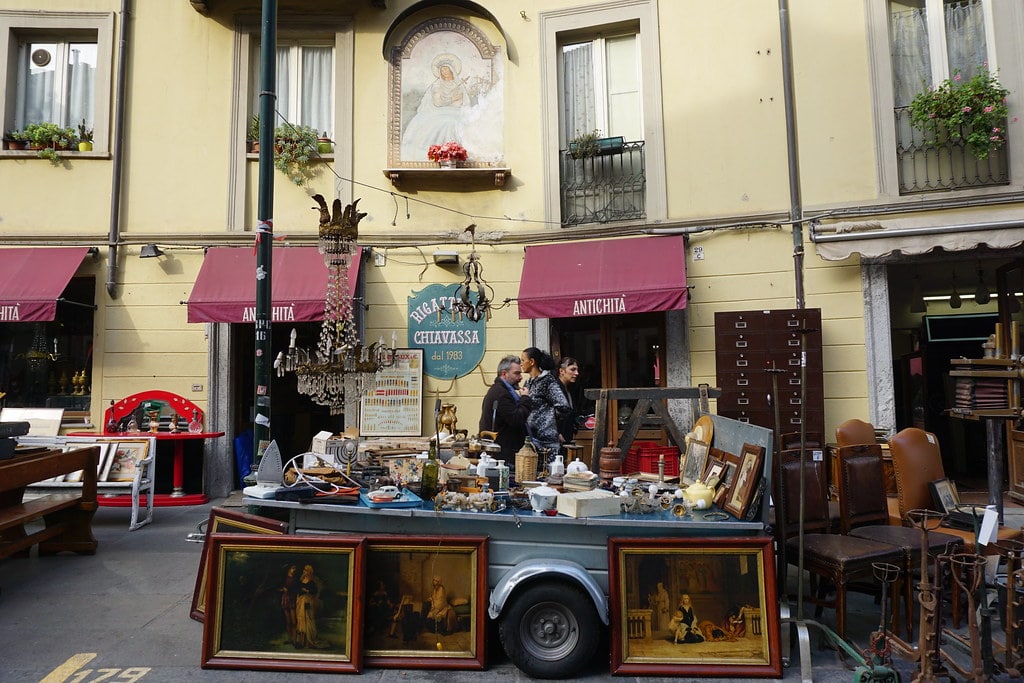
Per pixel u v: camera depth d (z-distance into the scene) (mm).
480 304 7297
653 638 3391
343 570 3510
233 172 8336
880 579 3408
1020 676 3211
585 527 3568
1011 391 5012
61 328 8461
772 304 7414
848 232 6895
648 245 7633
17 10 8461
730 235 7605
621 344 8016
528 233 8133
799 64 7559
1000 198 6824
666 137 7914
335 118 8422
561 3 8305
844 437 4922
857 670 3201
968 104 6844
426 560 3545
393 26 8359
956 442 9109
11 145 8430
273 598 3514
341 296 4445
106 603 4469
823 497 4383
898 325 9922
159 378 8133
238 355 8453
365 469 4453
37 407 8258
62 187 8344
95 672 3445
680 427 7609
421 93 8414
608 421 7879
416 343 8117
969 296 9352
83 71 8672
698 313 7645
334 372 4219
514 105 8344
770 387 6852
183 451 7875
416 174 8188
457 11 8445
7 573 5109
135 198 8336
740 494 3525
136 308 8195
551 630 3430
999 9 7062
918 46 7375
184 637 3900
